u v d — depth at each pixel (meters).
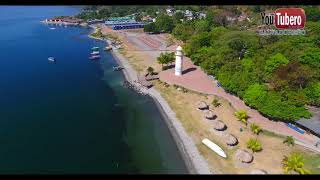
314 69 110.44
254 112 98.62
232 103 104.25
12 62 157.50
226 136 84.81
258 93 98.12
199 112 101.06
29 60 161.12
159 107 108.81
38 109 107.69
